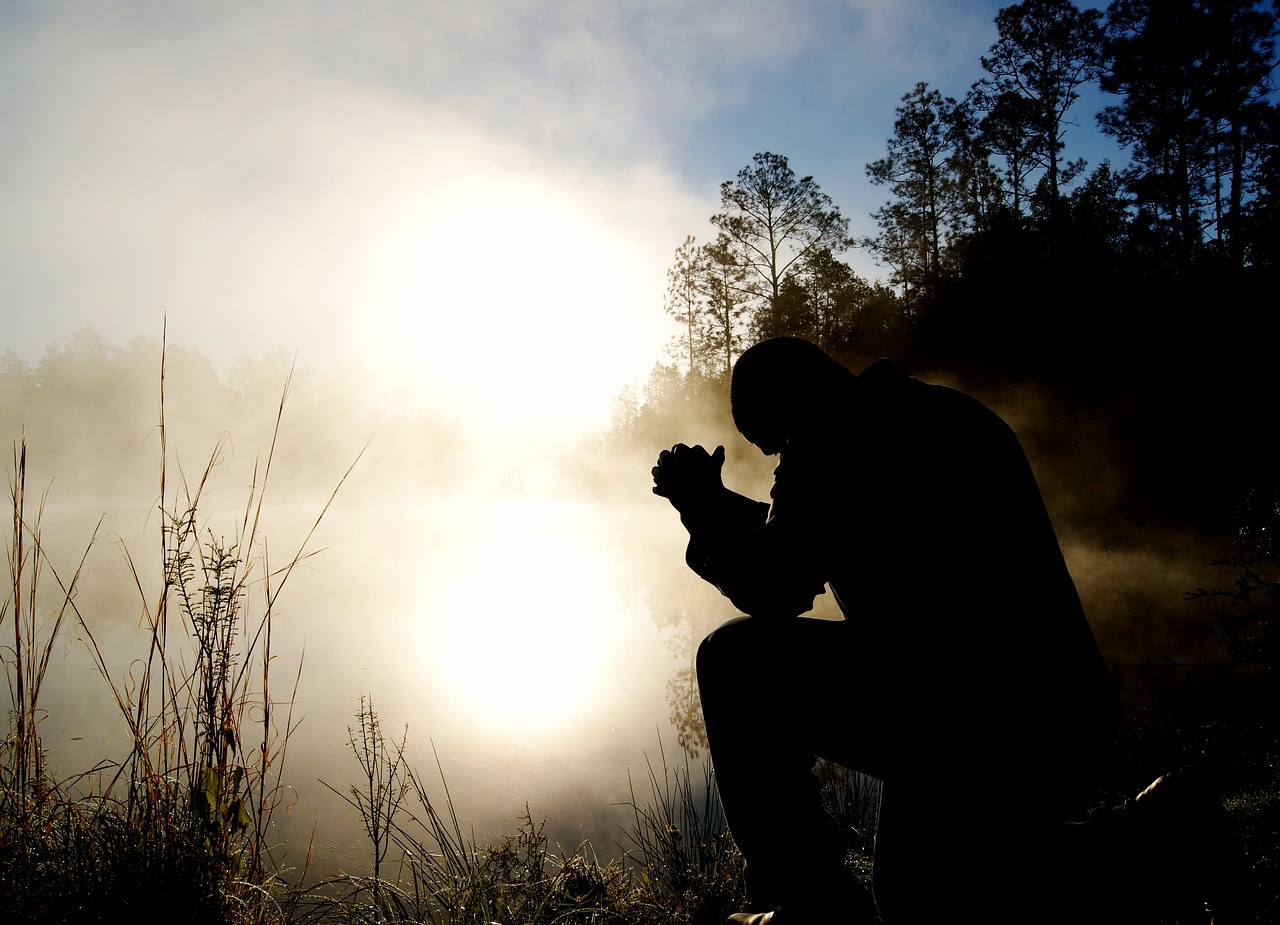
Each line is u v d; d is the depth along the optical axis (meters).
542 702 6.14
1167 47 18.03
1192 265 14.36
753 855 1.38
